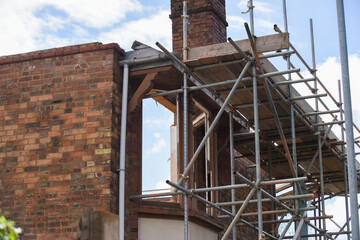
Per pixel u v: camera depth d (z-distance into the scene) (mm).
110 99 11594
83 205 11086
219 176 14773
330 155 15438
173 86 12633
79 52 12047
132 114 12062
